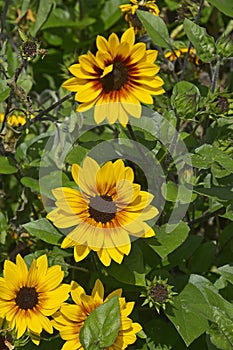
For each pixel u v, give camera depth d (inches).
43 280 39.0
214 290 40.9
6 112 44.0
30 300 38.9
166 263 42.5
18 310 38.8
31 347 41.1
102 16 58.1
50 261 41.5
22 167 45.4
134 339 38.8
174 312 39.9
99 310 37.8
